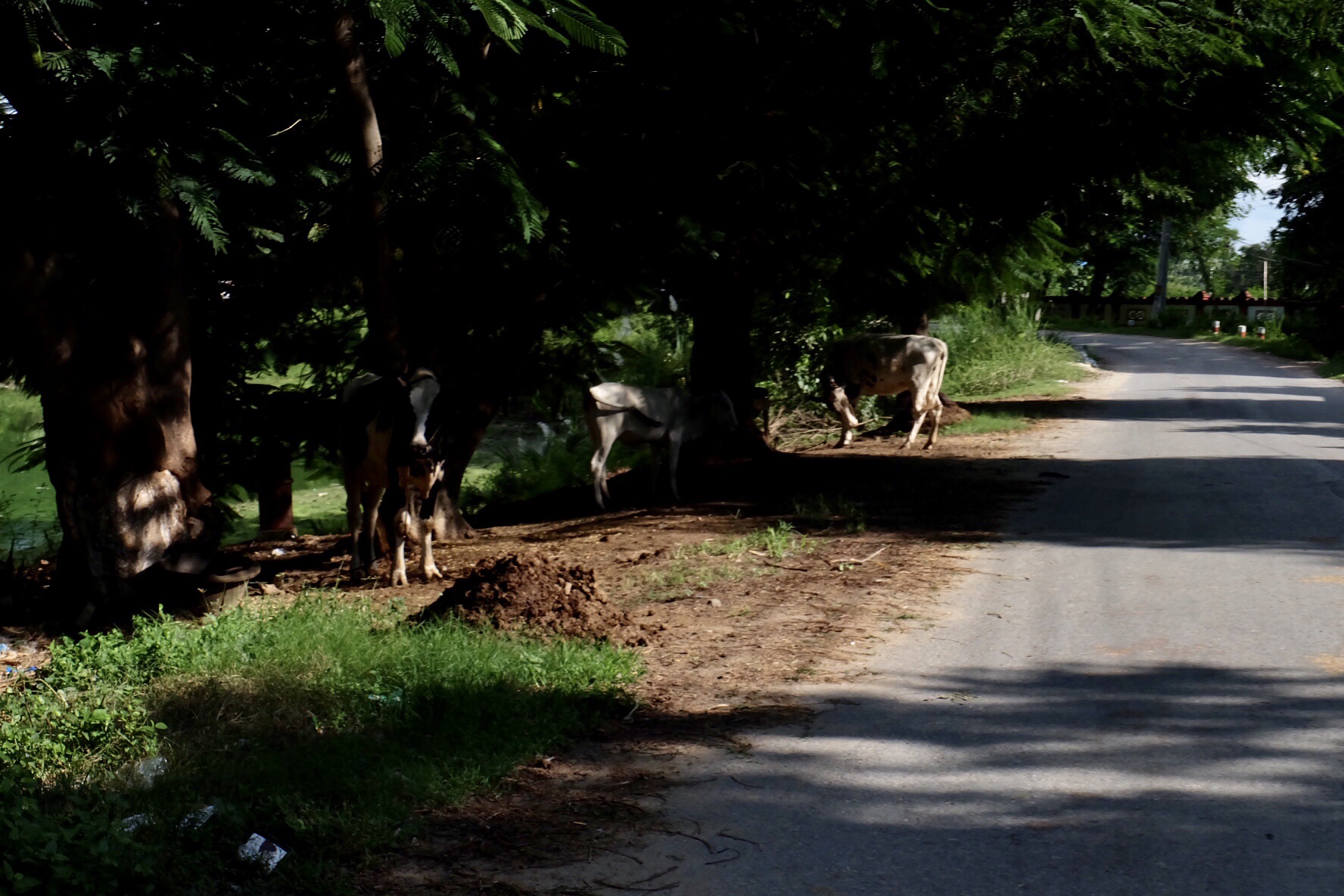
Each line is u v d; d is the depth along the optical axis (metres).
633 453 21.55
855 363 18.31
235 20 8.77
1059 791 5.08
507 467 21.69
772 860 4.47
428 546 10.43
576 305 12.41
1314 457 15.84
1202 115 13.02
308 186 10.34
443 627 7.29
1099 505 12.52
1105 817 4.79
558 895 4.19
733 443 16.38
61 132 7.86
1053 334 38.16
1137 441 18.03
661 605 8.65
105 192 8.25
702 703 6.36
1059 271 18.75
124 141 7.63
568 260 11.32
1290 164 14.86
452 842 4.62
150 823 4.48
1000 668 6.89
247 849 4.38
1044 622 7.89
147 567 9.49
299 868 4.29
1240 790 5.03
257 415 14.62
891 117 11.78
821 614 8.23
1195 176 14.52
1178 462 15.62
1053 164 13.37
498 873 4.36
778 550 10.43
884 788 5.15
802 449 19.28
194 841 4.38
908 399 20.45
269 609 8.40
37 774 5.27
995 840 4.61
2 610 10.09
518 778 5.29
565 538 12.33
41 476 21.66
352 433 10.42
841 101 11.37
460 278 11.71
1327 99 13.15
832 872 4.37
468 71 9.67
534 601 7.69
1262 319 54.09
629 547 11.18
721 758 5.54
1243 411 22.83
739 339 16.47
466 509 19.39
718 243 11.38
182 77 7.93
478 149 8.44
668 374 23.84
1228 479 14.02
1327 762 5.31
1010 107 12.44
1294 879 4.23
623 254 11.29
